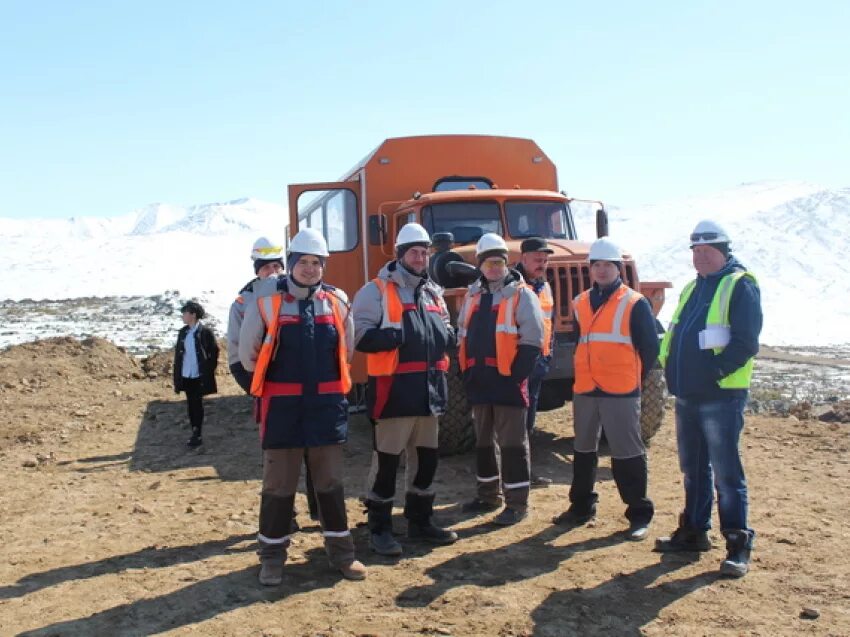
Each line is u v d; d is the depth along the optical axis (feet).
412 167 32.24
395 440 17.40
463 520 19.86
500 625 13.70
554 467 26.00
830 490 21.88
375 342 16.88
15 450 29.55
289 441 15.35
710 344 15.90
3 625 13.98
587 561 16.69
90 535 19.16
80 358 46.65
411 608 14.42
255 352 15.66
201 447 29.53
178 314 98.53
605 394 18.52
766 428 30.60
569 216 31.42
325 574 16.16
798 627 13.50
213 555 17.46
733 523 15.83
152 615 14.28
